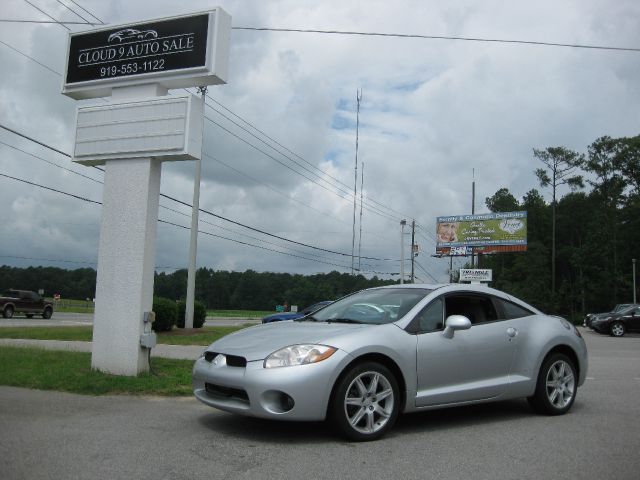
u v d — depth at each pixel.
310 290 74.19
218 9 8.75
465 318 5.88
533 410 6.83
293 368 5.04
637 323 28.75
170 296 96.25
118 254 8.49
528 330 6.68
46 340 15.91
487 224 54.09
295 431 5.55
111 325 8.39
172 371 8.84
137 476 4.12
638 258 75.19
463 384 6.05
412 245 59.62
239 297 93.62
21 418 5.88
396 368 5.60
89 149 8.92
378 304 6.38
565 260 82.75
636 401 7.74
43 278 96.31
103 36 9.30
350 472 4.34
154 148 8.48
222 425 5.76
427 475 4.31
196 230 24.31
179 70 8.75
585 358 7.19
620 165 78.12
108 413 6.25
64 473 4.14
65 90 9.50
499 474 4.36
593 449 5.13
